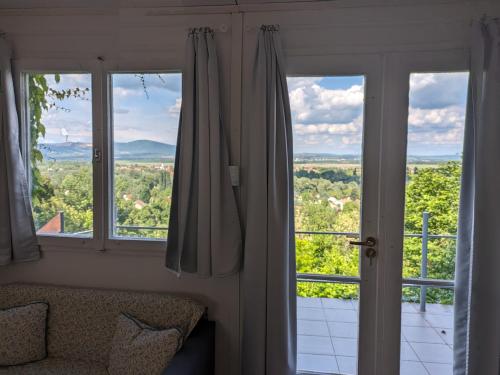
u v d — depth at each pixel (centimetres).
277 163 168
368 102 172
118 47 186
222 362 187
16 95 192
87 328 177
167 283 190
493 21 157
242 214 179
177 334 155
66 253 197
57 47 189
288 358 170
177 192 178
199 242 173
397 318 177
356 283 180
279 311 168
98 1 178
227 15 176
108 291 186
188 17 180
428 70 168
